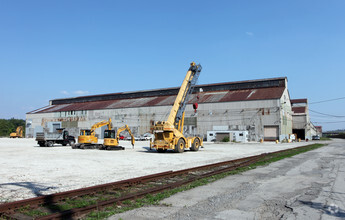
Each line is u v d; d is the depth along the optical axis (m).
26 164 16.30
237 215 6.16
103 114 74.75
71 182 10.50
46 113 84.88
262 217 6.04
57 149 30.39
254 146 40.25
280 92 60.22
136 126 69.62
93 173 12.89
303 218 5.93
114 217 5.99
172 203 7.21
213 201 7.39
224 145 43.50
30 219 5.73
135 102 75.00
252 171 13.12
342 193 8.29
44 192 8.72
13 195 8.23
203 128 62.53
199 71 29.05
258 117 57.62
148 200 7.36
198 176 11.13
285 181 10.40
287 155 21.72
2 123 130.62
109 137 30.33
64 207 6.69
